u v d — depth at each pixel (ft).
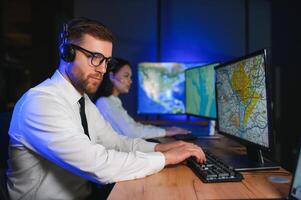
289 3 9.19
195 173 3.60
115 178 3.29
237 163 3.98
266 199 2.69
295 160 2.61
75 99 3.95
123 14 10.12
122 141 4.67
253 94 3.85
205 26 9.98
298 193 2.46
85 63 3.57
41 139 3.33
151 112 9.39
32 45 9.95
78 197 3.95
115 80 7.64
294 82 9.14
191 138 6.25
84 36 3.51
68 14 10.10
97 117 4.81
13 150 3.61
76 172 3.34
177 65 9.18
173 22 10.03
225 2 9.91
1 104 10.37
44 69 9.90
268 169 3.76
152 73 9.30
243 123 4.19
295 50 9.09
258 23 9.81
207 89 6.65
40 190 3.64
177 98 9.23
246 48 9.89
